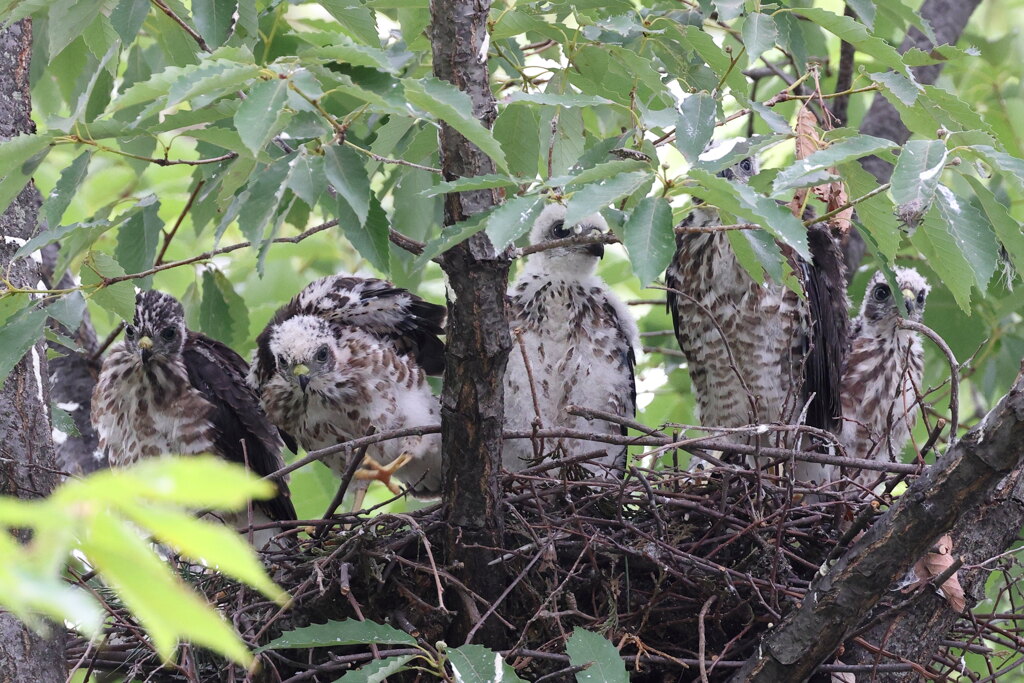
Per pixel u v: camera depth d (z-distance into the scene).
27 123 7.80
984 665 9.02
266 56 9.05
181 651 7.30
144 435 10.84
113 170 13.45
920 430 12.55
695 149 5.95
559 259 10.45
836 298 10.44
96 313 14.20
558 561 8.07
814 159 5.44
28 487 7.20
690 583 7.79
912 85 6.70
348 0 6.71
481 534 7.29
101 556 2.43
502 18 7.42
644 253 5.19
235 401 10.84
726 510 8.20
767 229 5.49
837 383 10.38
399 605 7.80
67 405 11.28
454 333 6.62
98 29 8.74
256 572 2.45
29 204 7.73
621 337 10.65
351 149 5.64
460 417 6.84
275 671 7.35
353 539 7.65
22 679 6.77
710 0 7.43
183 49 8.57
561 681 7.44
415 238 9.38
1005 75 13.38
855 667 7.14
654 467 9.02
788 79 11.59
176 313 10.84
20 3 6.92
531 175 8.07
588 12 8.04
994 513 7.45
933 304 12.03
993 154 5.57
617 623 7.69
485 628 7.58
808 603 6.81
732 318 10.49
